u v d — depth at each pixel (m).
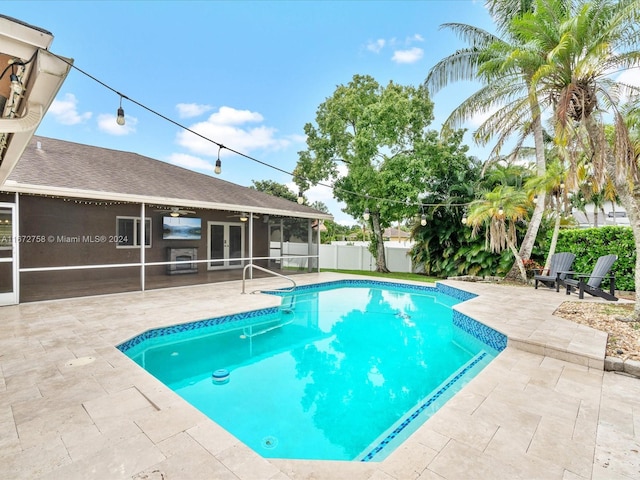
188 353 5.71
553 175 10.23
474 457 2.38
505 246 12.35
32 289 8.92
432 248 14.74
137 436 2.51
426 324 7.60
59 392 3.19
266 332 6.93
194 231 13.18
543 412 3.00
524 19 7.00
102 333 5.12
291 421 3.57
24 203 9.63
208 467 2.19
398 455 2.40
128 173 10.31
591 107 6.32
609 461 2.33
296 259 14.73
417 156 13.77
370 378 4.72
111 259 11.21
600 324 5.66
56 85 2.48
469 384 3.57
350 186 15.52
